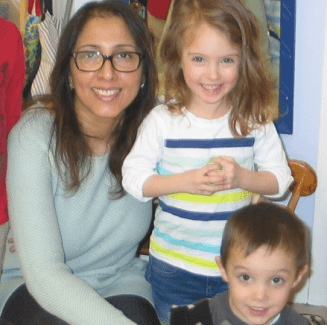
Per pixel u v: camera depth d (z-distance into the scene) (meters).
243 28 1.33
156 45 1.87
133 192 1.39
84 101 1.38
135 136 1.46
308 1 1.99
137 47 1.38
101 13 1.35
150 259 1.54
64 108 1.39
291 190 1.85
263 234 1.23
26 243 1.34
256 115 1.42
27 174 1.36
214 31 1.30
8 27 1.55
